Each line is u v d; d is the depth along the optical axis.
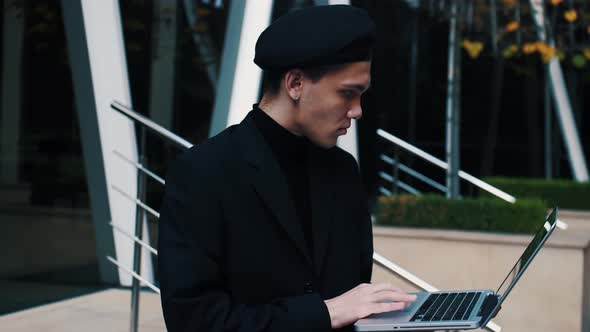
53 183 4.75
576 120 10.98
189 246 1.36
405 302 1.41
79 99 4.88
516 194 8.78
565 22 7.77
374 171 9.68
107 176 5.07
